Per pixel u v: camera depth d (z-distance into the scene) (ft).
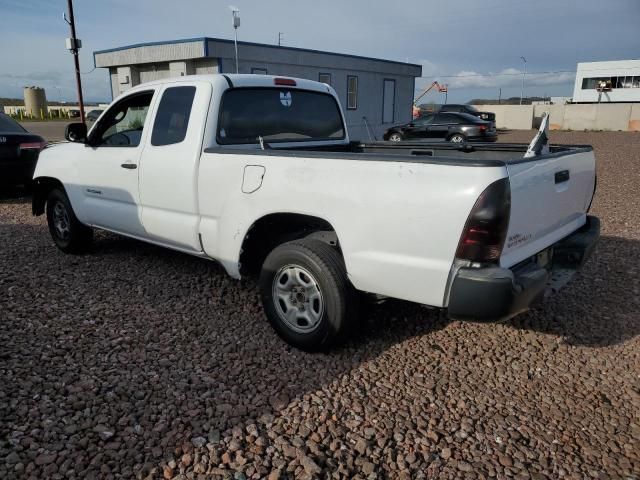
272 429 9.30
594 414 9.86
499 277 9.08
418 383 10.82
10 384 10.43
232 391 10.43
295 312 11.94
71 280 16.52
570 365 11.63
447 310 9.78
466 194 9.12
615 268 17.85
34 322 13.35
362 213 10.36
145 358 11.66
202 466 8.37
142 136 15.20
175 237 14.53
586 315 14.15
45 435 8.98
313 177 11.06
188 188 13.70
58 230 19.58
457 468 8.45
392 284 10.27
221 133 13.84
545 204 10.70
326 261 11.09
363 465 8.47
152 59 59.36
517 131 112.57
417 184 9.65
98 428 9.20
